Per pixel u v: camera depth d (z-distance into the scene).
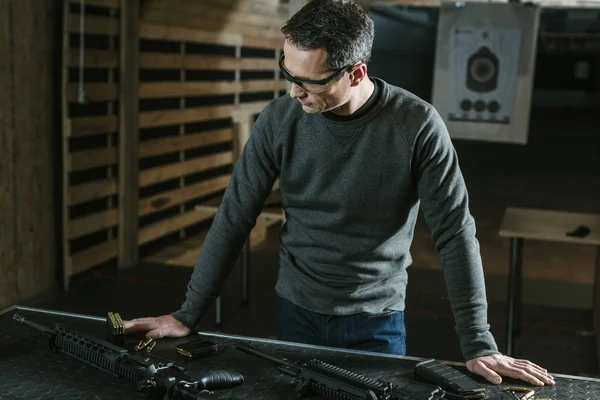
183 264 5.86
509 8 5.78
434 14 9.07
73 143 4.82
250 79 7.40
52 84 4.65
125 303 4.75
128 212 5.47
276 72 7.91
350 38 1.53
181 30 5.91
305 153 1.83
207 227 6.97
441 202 1.75
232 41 6.76
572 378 1.59
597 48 11.03
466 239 1.73
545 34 10.85
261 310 4.71
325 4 1.53
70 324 1.83
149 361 1.58
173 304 4.77
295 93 1.61
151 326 1.80
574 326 4.49
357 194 1.82
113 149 5.27
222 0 6.20
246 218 1.92
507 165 10.31
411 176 1.79
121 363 1.54
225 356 1.69
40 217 4.66
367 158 1.77
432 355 3.98
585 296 5.11
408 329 4.36
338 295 1.91
